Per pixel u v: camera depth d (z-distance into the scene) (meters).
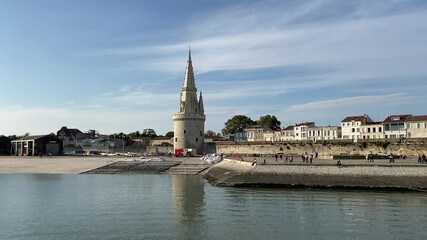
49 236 32.81
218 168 86.94
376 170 57.84
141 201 48.50
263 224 35.91
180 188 60.78
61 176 85.00
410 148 97.69
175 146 162.88
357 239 31.14
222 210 42.12
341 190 55.75
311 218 38.06
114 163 108.75
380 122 138.25
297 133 171.12
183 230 34.06
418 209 42.03
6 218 39.44
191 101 164.88
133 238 31.86
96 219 38.56
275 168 62.91
